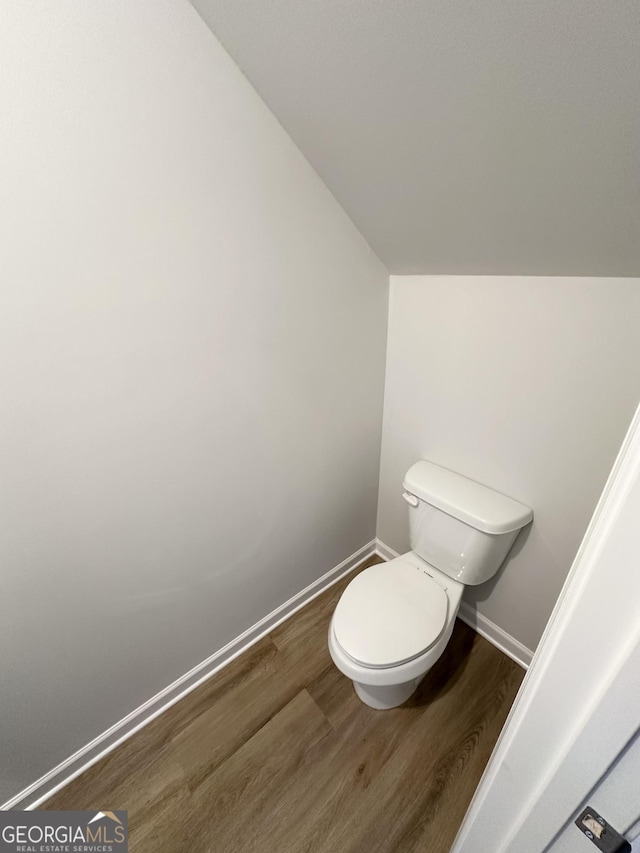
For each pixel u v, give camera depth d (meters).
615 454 0.98
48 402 0.78
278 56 0.73
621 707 0.32
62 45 0.61
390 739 1.22
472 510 1.20
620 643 0.31
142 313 0.84
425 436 1.48
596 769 0.36
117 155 0.71
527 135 0.63
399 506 1.74
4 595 0.85
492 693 1.35
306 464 1.40
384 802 1.08
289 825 1.05
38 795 1.09
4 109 0.59
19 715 0.97
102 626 1.04
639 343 0.87
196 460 1.07
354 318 1.32
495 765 0.50
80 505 0.89
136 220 0.77
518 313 1.07
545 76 0.53
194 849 1.01
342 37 0.63
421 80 0.63
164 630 1.21
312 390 1.29
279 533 1.43
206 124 0.80
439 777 1.13
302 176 1.00
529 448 1.16
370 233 1.17
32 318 0.71
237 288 0.98
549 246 0.87
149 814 1.07
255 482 1.25
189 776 1.15
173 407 0.97
